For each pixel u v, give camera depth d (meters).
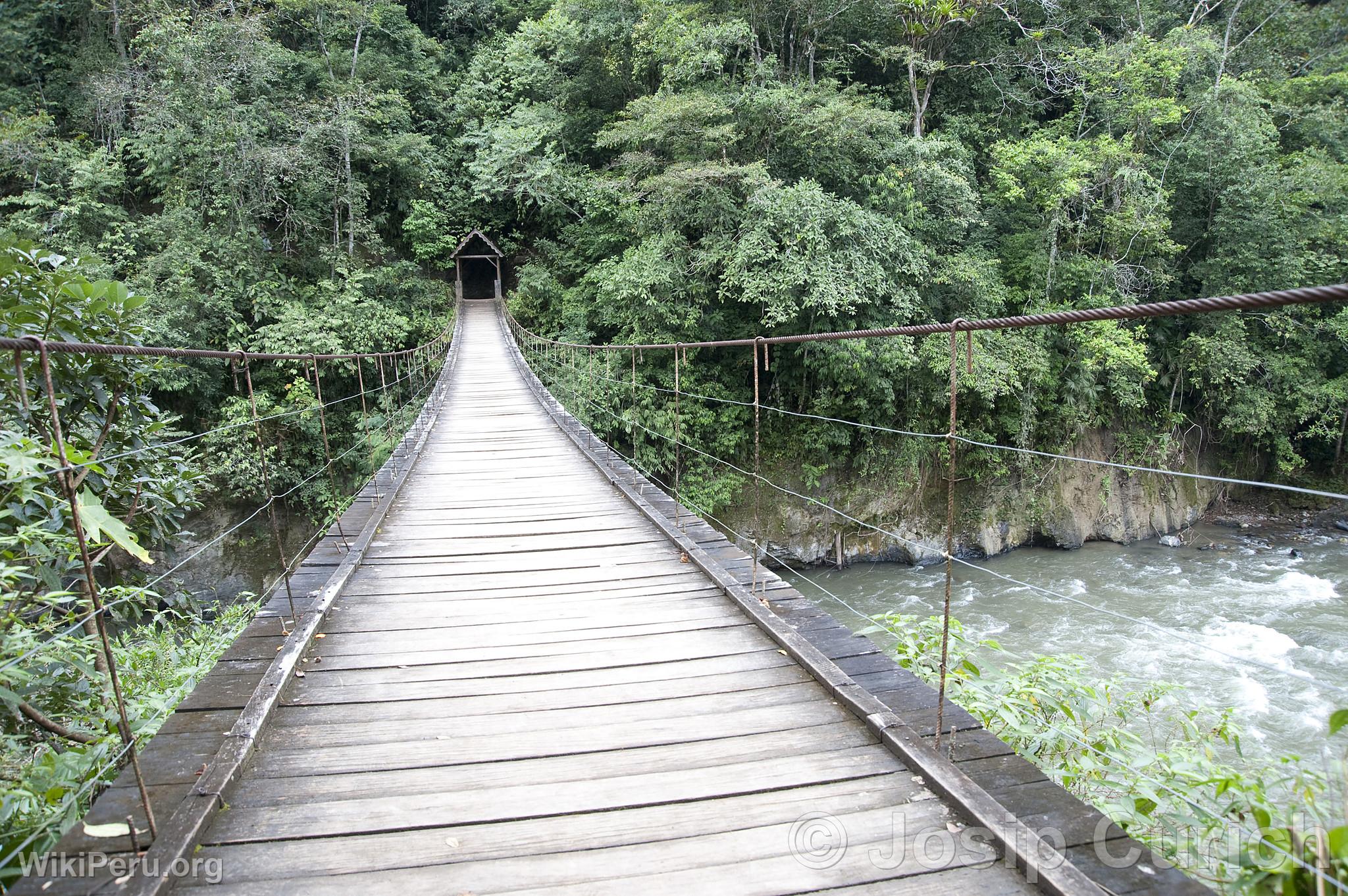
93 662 2.31
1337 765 1.30
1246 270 12.77
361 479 12.47
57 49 16.20
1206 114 13.09
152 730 2.17
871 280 10.38
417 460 6.01
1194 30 14.51
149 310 11.40
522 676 2.31
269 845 1.52
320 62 16.59
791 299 10.25
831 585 10.84
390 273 15.70
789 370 12.40
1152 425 13.16
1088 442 12.69
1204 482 13.31
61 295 2.63
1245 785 1.81
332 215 15.94
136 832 1.50
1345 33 17.80
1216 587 9.58
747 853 1.49
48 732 2.45
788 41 15.11
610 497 4.83
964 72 15.66
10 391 2.56
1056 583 10.07
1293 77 16.91
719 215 11.69
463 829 1.57
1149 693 2.84
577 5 16.75
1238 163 12.81
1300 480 13.90
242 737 1.84
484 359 13.48
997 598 9.39
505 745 1.91
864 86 13.85
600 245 15.09
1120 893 1.30
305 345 12.59
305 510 12.83
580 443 6.47
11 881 1.42
